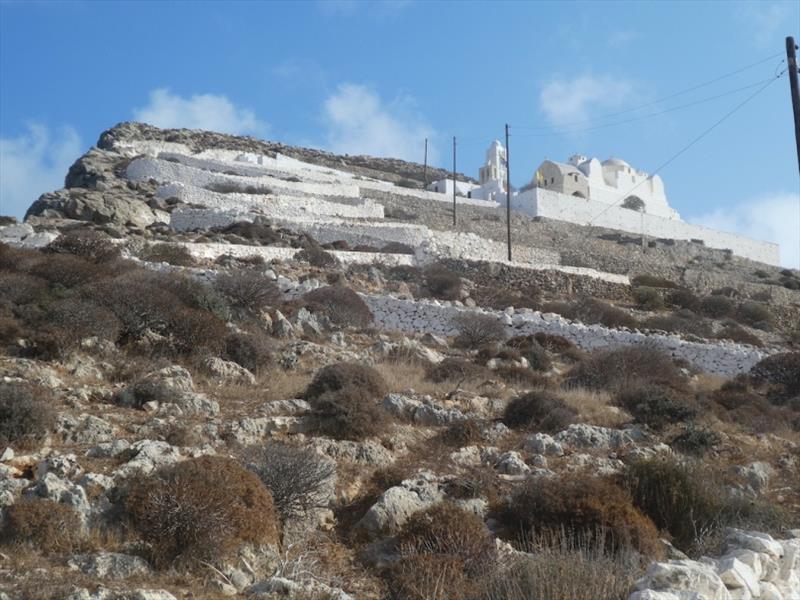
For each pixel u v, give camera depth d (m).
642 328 43.03
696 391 26.73
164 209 55.16
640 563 13.18
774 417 24.45
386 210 71.88
